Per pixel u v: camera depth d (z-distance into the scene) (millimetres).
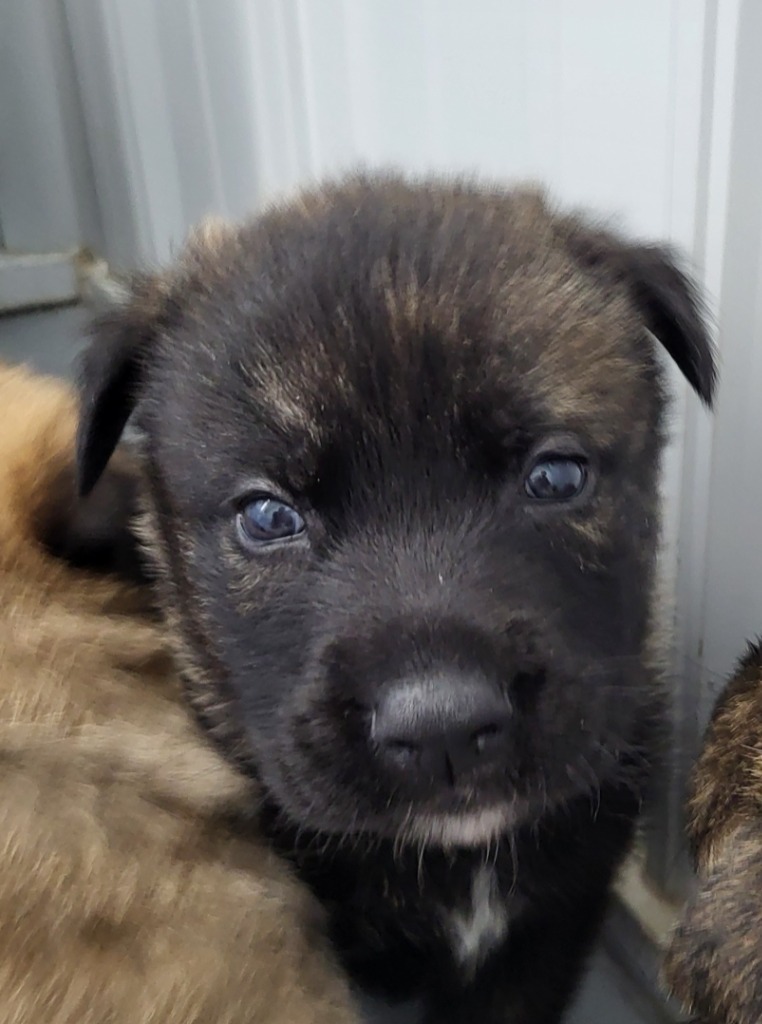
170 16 335
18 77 416
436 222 159
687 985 135
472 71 214
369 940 178
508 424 146
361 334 146
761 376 170
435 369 144
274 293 153
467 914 179
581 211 177
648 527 169
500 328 147
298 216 168
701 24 157
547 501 151
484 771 133
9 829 127
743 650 175
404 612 138
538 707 136
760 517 177
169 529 171
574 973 195
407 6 230
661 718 189
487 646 134
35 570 168
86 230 442
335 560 148
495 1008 193
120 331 177
